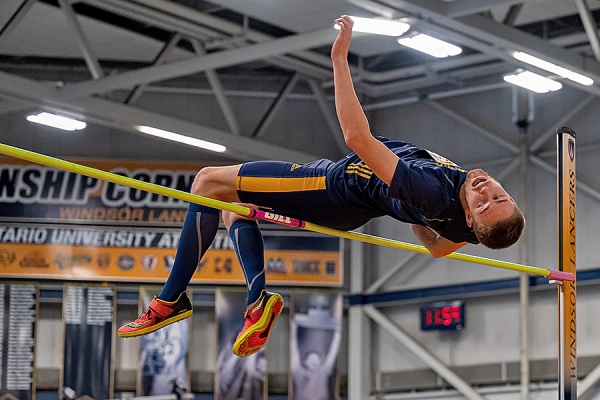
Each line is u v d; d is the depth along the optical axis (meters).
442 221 3.24
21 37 10.69
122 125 9.52
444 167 3.23
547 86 8.60
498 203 3.12
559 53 7.95
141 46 10.88
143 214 11.81
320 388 11.51
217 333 11.54
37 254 11.67
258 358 11.53
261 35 9.87
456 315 10.77
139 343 11.51
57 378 11.51
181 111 11.81
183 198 3.28
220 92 10.11
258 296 3.54
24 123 11.94
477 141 10.98
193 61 8.73
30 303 11.53
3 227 11.71
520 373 10.30
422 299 11.17
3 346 11.40
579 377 9.86
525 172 10.37
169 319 3.60
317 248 11.83
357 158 3.40
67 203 11.82
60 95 9.05
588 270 9.88
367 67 11.34
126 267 11.71
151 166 11.85
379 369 11.57
